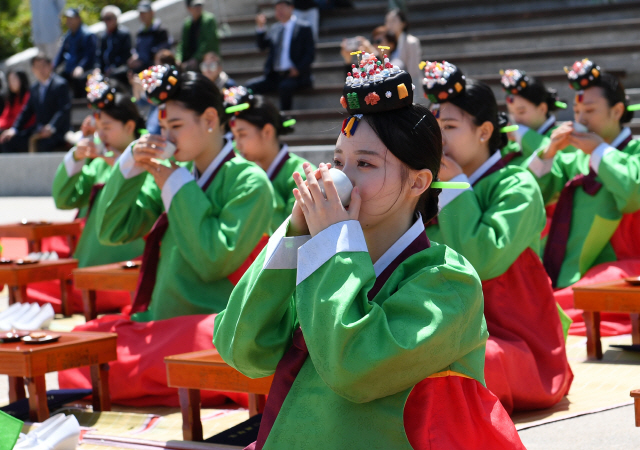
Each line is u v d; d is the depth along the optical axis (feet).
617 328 16.92
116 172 14.01
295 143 35.70
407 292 6.52
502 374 11.25
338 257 6.46
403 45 31.58
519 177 12.55
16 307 14.51
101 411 12.19
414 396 6.76
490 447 7.09
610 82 18.89
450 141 12.48
